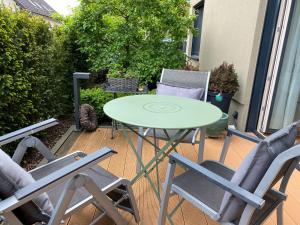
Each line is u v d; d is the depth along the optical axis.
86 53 4.61
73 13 4.43
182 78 2.48
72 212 1.14
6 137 1.41
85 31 4.33
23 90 2.29
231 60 3.55
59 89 3.49
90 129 3.04
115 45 4.25
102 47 4.46
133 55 4.31
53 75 3.17
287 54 2.80
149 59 4.17
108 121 3.50
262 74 2.97
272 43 2.81
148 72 4.10
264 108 3.04
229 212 1.03
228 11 3.66
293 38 2.73
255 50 2.93
